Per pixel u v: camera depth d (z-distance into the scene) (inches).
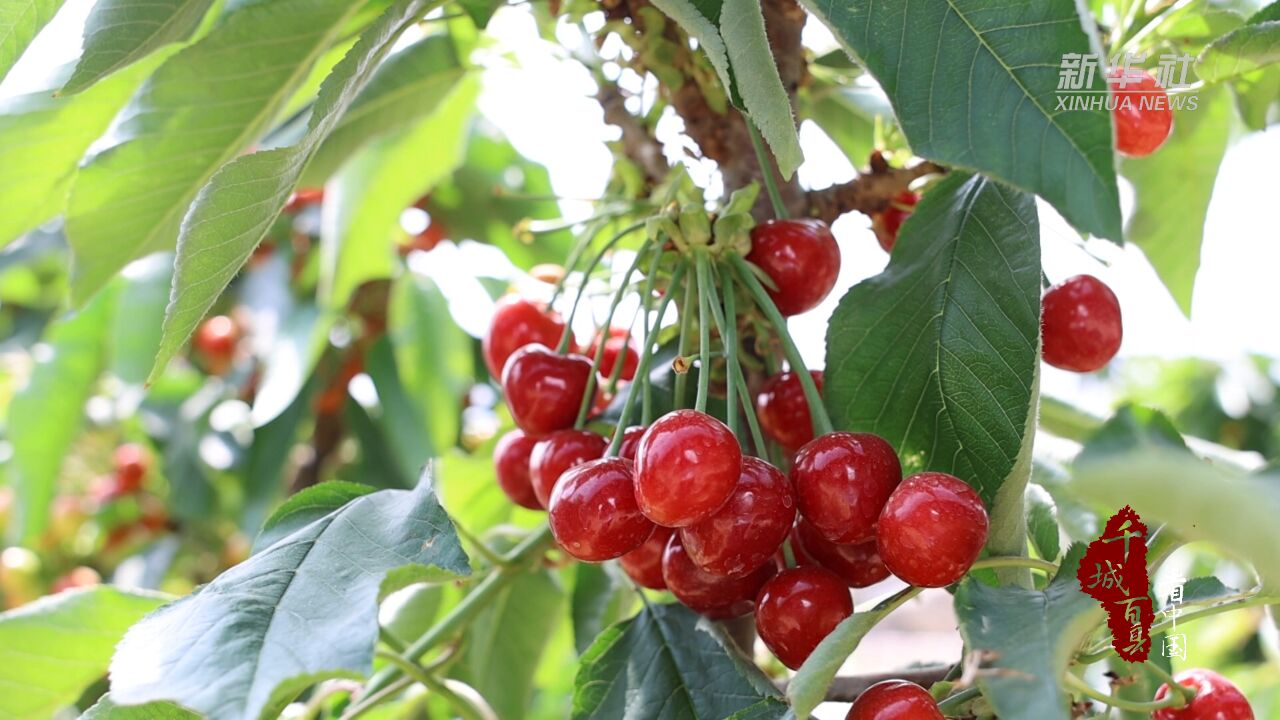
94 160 13.4
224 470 32.0
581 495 10.5
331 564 10.2
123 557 37.0
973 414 11.0
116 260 14.6
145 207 14.2
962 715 9.7
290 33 13.3
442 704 16.9
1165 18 13.2
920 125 8.7
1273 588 9.4
